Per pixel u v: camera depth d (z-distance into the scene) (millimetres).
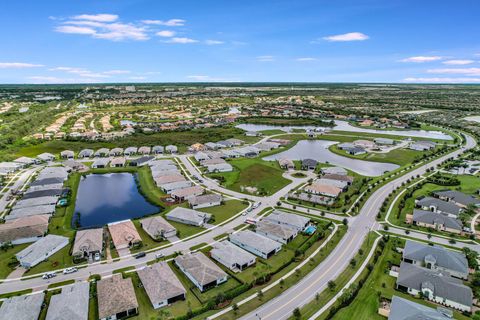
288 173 170875
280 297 74000
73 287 75688
